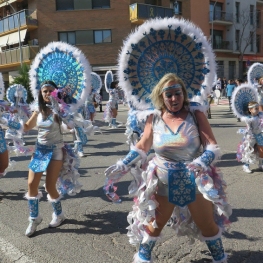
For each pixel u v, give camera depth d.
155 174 2.66
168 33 2.88
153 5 27.33
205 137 2.58
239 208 4.32
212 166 2.66
